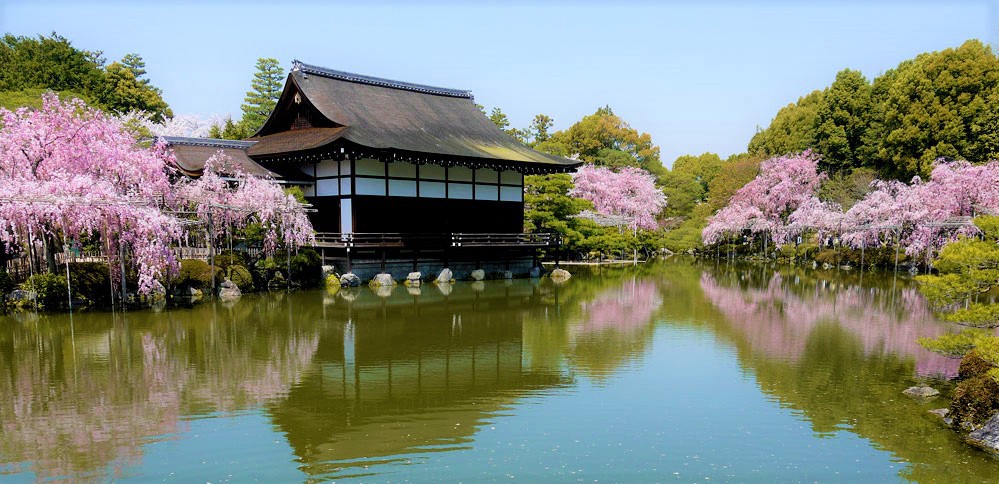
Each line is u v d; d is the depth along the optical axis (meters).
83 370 12.30
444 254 28.84
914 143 37.47
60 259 20.83
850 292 25.52
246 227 23.39
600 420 9.94
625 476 7.93
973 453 8.70
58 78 39.59
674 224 55.12
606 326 17.89
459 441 9.05
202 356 13.56
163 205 21.98
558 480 7.80
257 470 8.01
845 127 47.69
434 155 26.62
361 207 26.00
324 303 20.88
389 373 12.59
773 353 14.43
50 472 7.86
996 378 8.63
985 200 29.25
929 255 29.66
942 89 36.59
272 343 14.92
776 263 41.31
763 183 45.66
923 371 12.77
